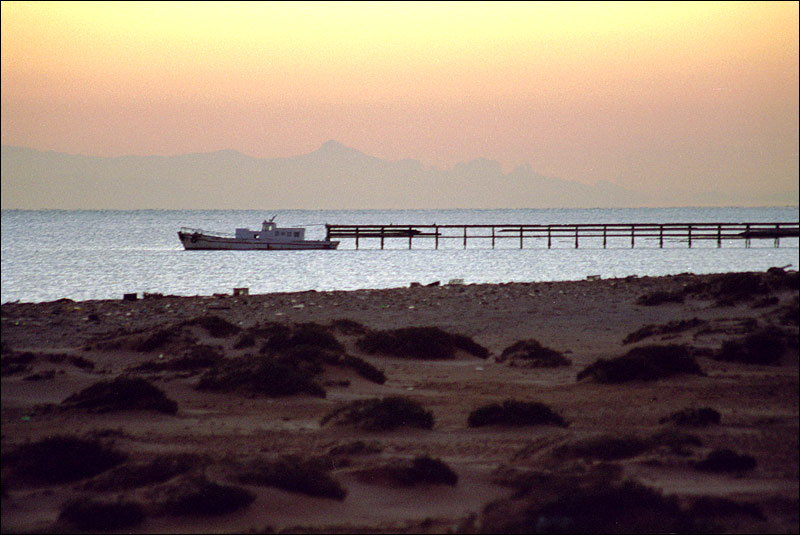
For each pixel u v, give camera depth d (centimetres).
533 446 4503
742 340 8031
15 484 3828
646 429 5197
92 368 7125
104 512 3180
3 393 5928
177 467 3822
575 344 9538
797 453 4512
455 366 8238
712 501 3409
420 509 3525
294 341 8088
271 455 4241
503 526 3164
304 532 3125
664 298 12656
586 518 3178
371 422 5125
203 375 6631
